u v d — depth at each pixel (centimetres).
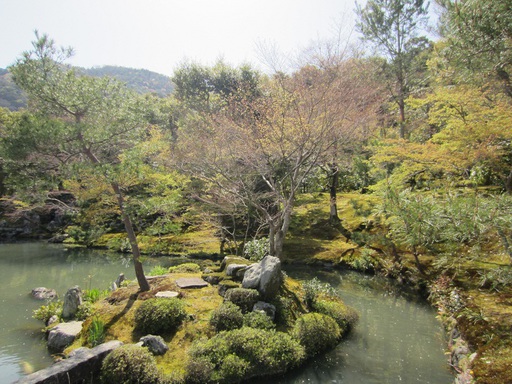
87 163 773
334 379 640
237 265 980
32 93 763
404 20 1847
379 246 1480
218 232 1706
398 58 1844
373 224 1691
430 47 1914
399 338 816
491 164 970
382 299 1102
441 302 838
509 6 436
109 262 1645
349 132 1190
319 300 926
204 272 1062
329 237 1783
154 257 1731
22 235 2291
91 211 998
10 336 810
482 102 967
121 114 820
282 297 855
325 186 2036
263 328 726
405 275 1232
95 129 775
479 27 459
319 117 1055
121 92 847
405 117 1948
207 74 2581
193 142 1320
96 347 638
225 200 1431
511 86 632
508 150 1033
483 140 894
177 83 2716
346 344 785
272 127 1064
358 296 1134
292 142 1078
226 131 1212
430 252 1206
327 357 723
